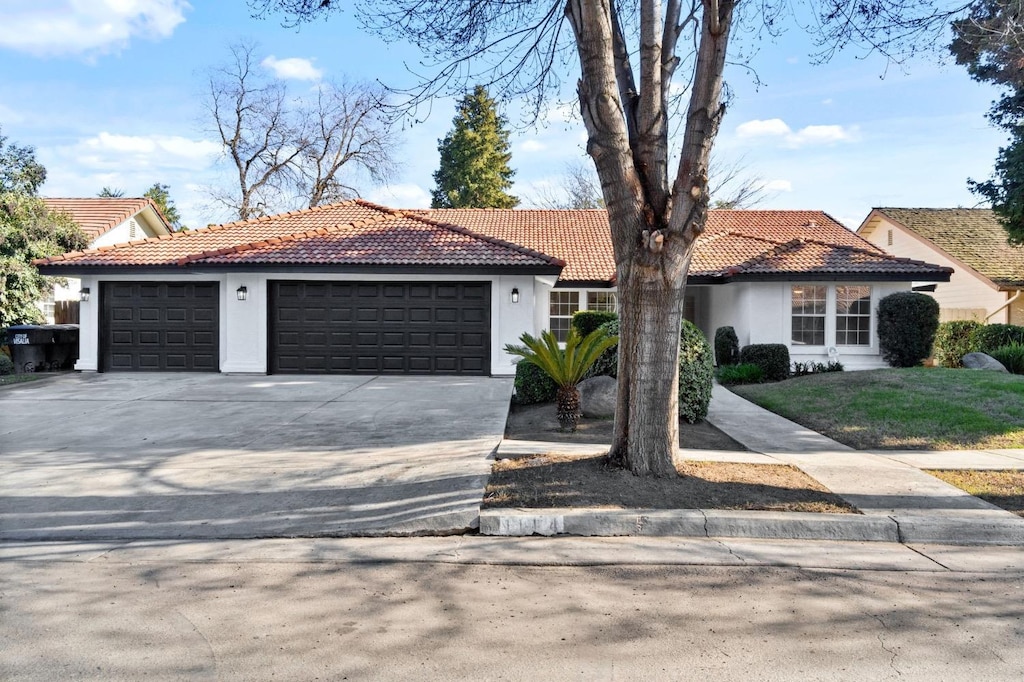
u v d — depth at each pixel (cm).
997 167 1964
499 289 1547
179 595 456
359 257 1538
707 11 641
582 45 678
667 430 708
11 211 1816
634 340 708
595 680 350
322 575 495
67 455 821
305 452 830
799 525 592
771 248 1922
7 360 1669
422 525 593
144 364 1598
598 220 2520
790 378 1606
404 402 1176
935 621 422
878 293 1809
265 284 1554
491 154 4059
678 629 409
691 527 595
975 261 2508
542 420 1041
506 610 436
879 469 773
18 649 379
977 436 943
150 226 2898
